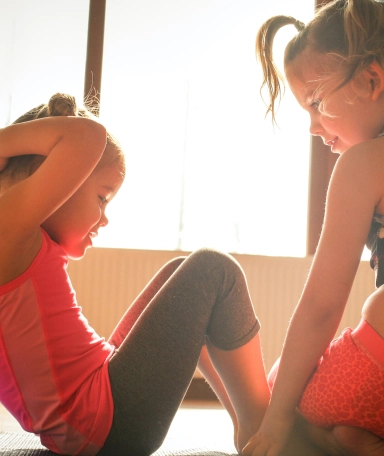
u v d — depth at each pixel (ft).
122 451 3.17
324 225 3.29
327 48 3.46
